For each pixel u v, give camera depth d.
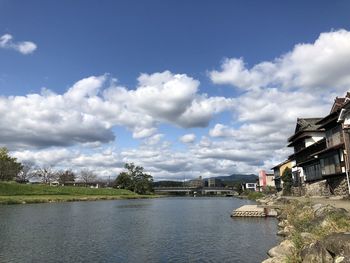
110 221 50.34
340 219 19.22
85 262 24.12
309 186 64.12
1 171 134.62
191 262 23.62
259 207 58.97
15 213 63.16
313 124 72.06
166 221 50.34
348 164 46.75
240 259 23.91
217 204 102.06
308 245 15.87
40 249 28.61
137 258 25.19
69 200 116.12
